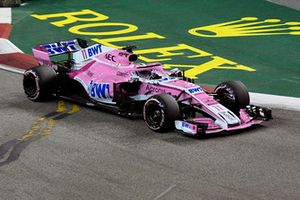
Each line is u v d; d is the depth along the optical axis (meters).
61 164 37.59
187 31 77.38
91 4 90.75
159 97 42.28
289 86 56.97
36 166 37.41
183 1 92.56
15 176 36.00
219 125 42.25
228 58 66.62
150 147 40.19
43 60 52.81
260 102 51.12
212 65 63.78
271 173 36.22
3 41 71.38
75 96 50.31
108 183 34.81
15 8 88.50
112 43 71.44
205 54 67.88
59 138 42.09
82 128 44.00
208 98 43.88
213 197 33.03
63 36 74.25
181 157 38.50
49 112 47.84
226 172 36.28
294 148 40.34
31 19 82.06
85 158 38.47
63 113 47.50
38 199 33.03
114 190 33.94
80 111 47.94
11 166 37.50
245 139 41.81
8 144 41.19
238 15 85.62
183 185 34.47
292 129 44.19
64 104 49.88
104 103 47.88
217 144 40.72
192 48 70.19
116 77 47.03
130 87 46.62
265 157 38.69
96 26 79.00
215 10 87.81
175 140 41.44
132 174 35.97
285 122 45.84
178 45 71.25
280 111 48.75
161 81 45.09
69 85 51.50
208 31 77.62
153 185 34.50
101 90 47.47
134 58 47.97
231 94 45.62
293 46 71.56
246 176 35.75
